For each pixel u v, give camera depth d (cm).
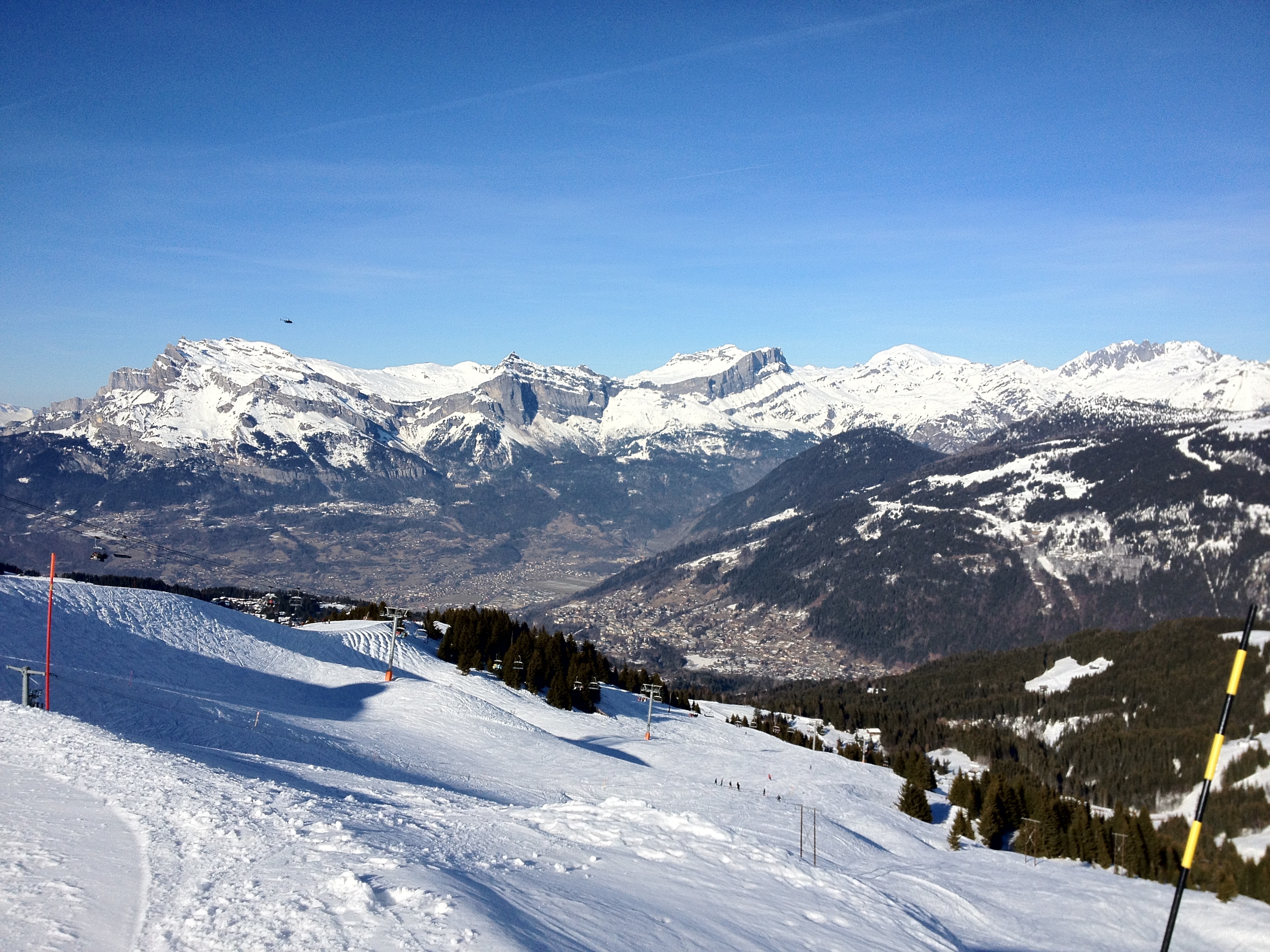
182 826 2725
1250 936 5381
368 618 18175
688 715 16088
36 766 3412
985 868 7119
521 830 3816
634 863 3453
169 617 11200
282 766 5503
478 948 1877
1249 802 9131
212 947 1742
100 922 1838
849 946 2873
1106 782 14238
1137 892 6400
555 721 12338
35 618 9462
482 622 16525
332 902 2081
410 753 8156
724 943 2558
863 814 8725
